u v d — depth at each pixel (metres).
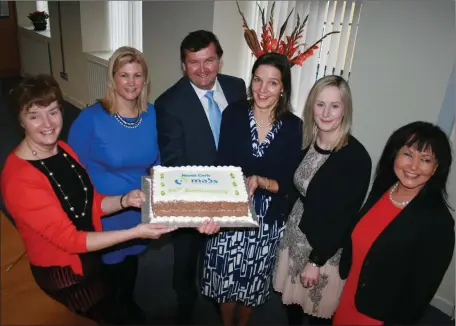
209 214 2.12
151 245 3.54
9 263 1.84
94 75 5.85
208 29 4.05
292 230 2.35
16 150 1.83
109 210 2.22
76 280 1.99
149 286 3.06
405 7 2.82
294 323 2.76
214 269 2.42
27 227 1.80
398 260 1.79
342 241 2.13
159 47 4.75
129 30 5.57
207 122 2.56
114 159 2.36
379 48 3.03
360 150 2.09
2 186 1.78
